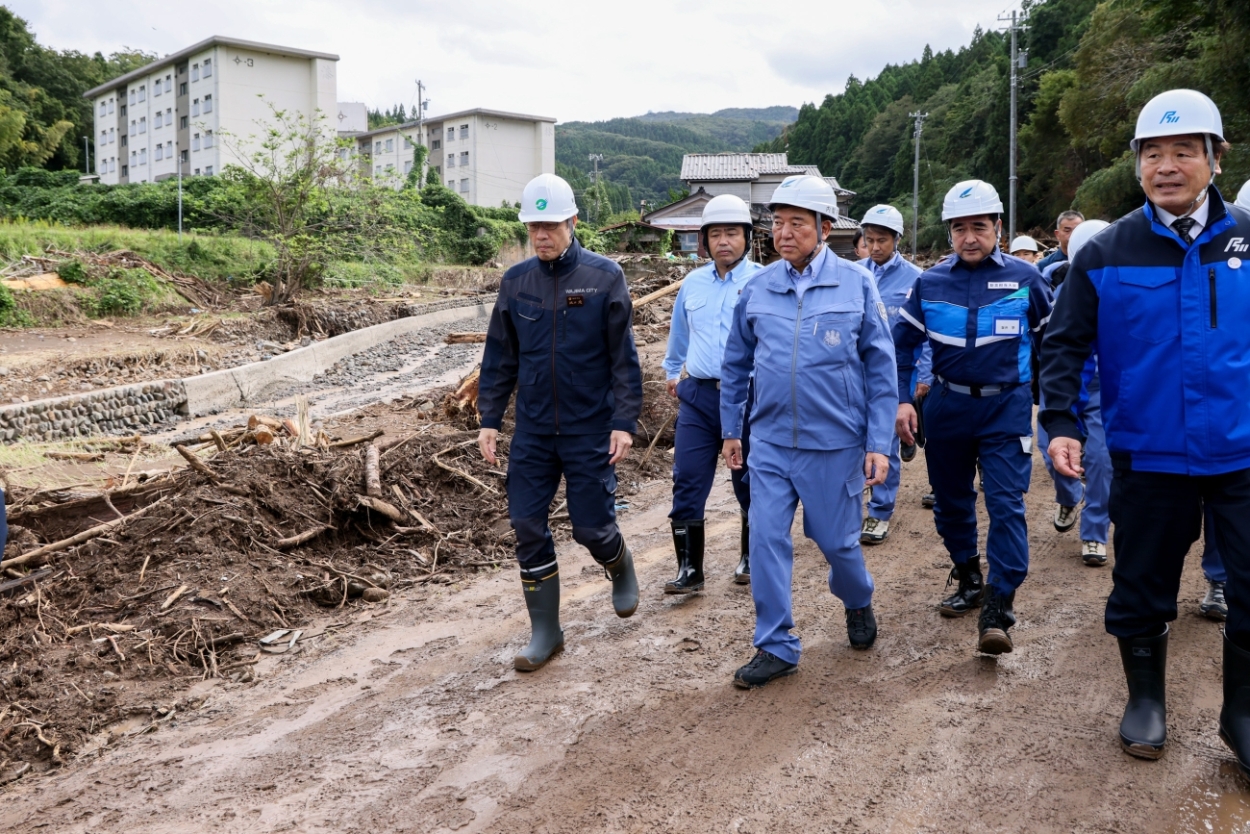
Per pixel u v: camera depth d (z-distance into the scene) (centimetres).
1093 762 324
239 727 391
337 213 2855
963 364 436
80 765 370
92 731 397
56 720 402
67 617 493
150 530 572
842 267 395
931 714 366
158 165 6009
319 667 452
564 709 384
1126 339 313
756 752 341
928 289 452
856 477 398
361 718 390
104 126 6600
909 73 12550
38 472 955
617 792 317
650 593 532
